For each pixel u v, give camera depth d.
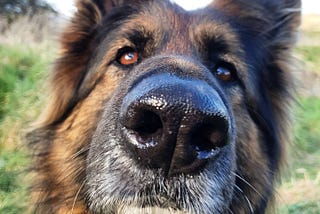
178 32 0.25
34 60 0.69
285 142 0.31
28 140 0.29
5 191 0.42
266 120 0.28
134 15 0.26
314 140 0.66
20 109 0.56
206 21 0.26
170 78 0.19
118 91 0.22
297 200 0.44
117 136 0.20
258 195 0.28
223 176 0.21
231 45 0.26
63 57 0.29
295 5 0.31
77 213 0.26
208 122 0.18
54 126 0.28
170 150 0.18
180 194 0.20
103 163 0.22
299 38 0.32
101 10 0.28
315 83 0.83
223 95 0.21
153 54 0.25
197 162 0.19
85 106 0.26
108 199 0.21
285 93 0.30
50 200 0.27
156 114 0.18
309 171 0.54
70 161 0.26
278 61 0.30
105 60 0.26
